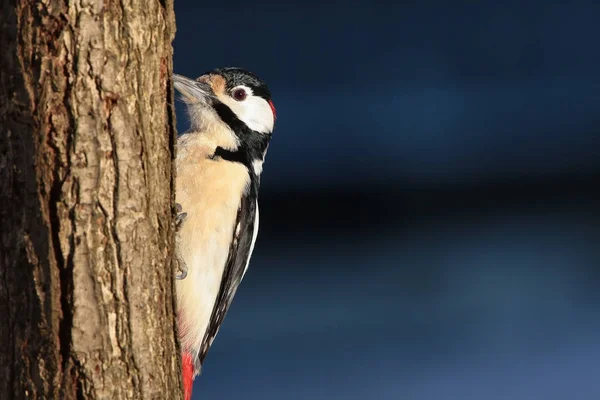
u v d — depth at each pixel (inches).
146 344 173.8
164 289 180.2
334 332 519.2
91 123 164.9
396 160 681.0
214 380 490.3
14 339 165.9
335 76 741.9
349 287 569.6
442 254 608.7
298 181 660.7
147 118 173.8
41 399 165.6
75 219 164.9
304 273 590.9
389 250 613.3
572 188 665.0
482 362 497.0
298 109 727.7
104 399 168.7
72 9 162.4
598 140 694.5
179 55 727.1
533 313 542.9
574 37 775.1
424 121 722.8
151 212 174.9
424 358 506.9
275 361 500.7
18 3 161.8
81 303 165.9
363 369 490.6
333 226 631.2
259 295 560.7
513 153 687.7
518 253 606.9
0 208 165.3
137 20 170.2
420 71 748.6
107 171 167.2
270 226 623.2
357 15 754.2
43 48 161.9
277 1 741.3
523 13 765.9
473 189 669.3
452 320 540.1
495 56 773.3
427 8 771.4
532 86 745.0
